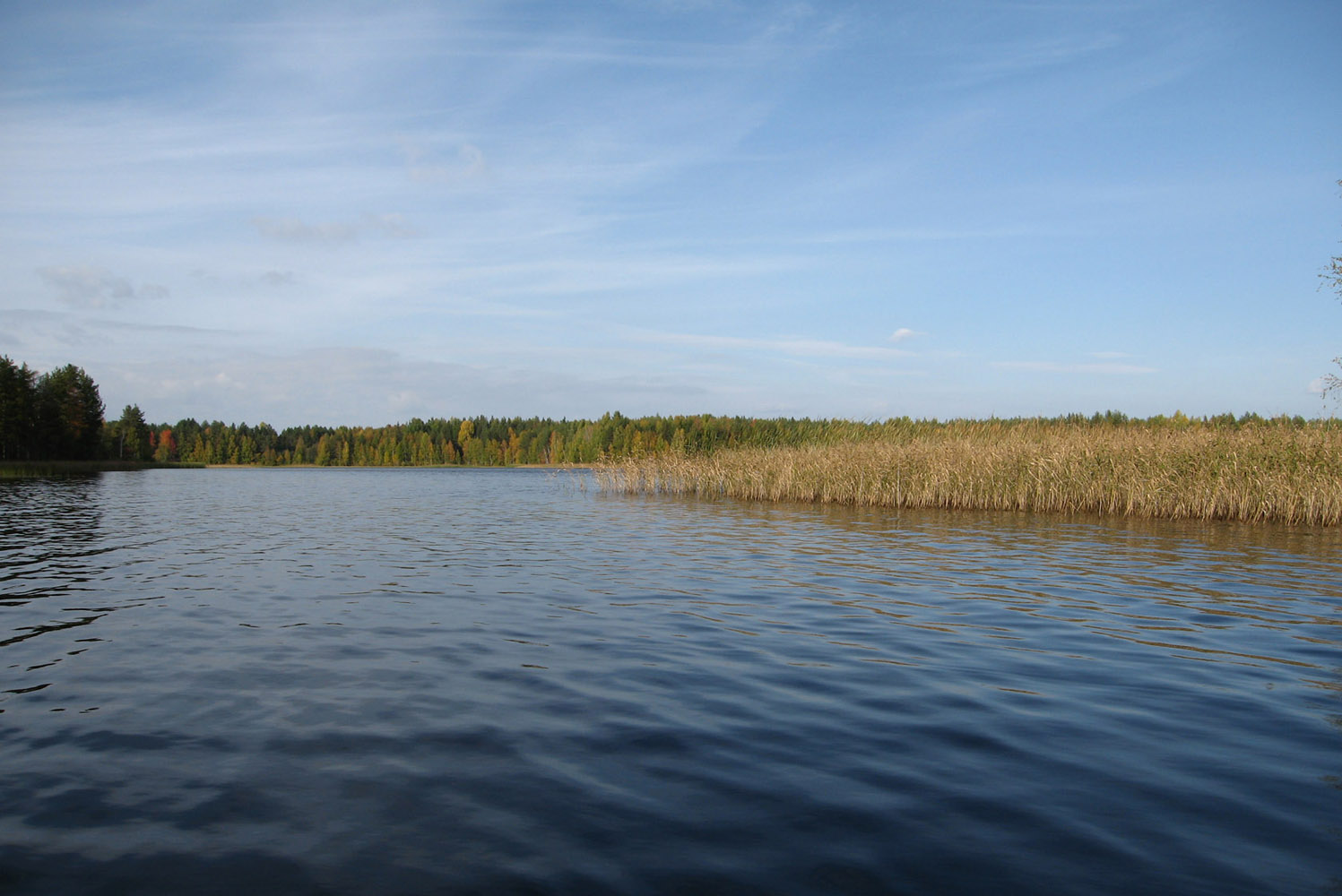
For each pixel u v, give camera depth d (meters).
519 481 59.50
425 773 4.67
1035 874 3.56
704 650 7.53
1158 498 21.69
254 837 3.90
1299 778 4.60
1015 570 12.58
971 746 5.10
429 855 3.74
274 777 4.62
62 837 3.90
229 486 48.56
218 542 16.91
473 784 4.52
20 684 6.42
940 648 7.65
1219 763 4.82
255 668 6.92
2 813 4.15
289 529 20.06
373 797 4.36
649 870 3.61
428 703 5.94
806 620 8.91
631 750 5.04
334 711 5.76
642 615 9.21
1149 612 9.36
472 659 7.22
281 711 5.78
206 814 4.15
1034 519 21.34
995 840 3.88
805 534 18.05
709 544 16.28
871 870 3.60
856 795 4.38
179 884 3.48
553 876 3.55
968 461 25.19
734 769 4.74
